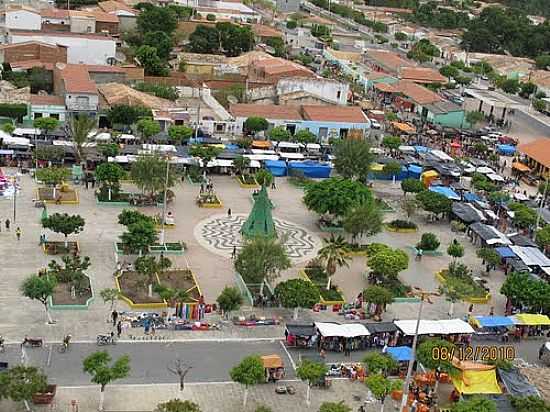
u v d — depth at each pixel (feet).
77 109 549.95
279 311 334.03
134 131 549.54
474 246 434.30
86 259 335.26
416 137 633.61
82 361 276.62
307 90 648.38
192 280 351.46
